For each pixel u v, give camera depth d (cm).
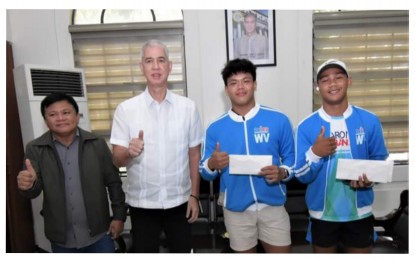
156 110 136
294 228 196
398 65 234
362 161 125
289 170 133
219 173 149
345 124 132
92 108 246
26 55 238
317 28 229
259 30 228
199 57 233
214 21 230
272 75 232
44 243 235
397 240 175
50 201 135
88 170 140
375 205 236
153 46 132
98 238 144
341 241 142
